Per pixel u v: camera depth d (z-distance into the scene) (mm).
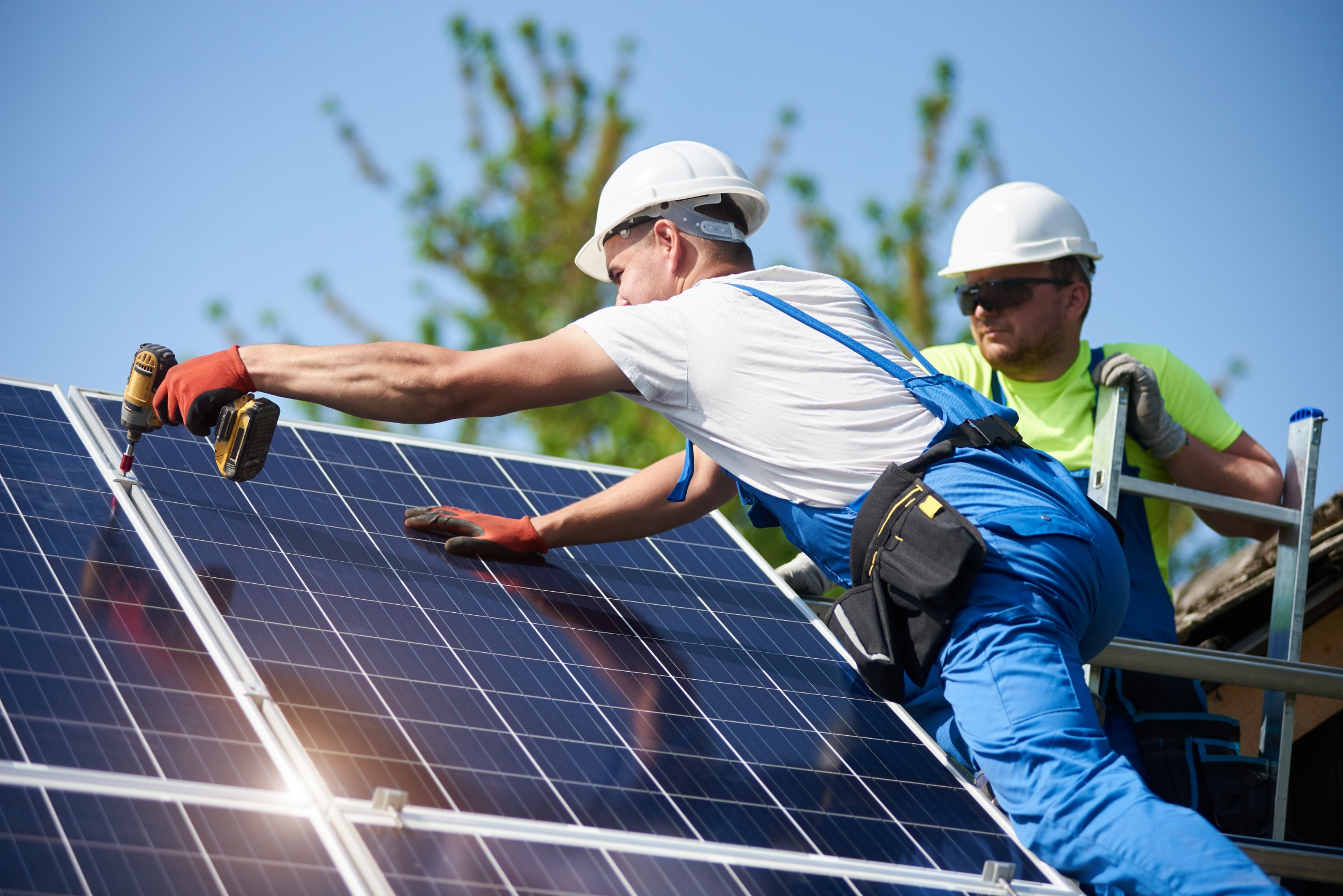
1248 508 5625
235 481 4086
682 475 4770
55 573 3514
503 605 4227
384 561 4254
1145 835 3404
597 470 5668
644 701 3881
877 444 4230
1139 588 5770
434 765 3232
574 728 3621
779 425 4242
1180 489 5582
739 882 3162
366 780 3076
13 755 2766
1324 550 6699
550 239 24156
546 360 4168
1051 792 3596
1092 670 5188
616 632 4297
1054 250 6301
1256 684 5000
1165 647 4918
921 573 3912
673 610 4605
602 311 4336
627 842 3170
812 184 23781
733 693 4113
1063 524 4023
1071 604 3975
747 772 3678
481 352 4160
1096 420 5934
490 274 23406
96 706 3016
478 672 3744
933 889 3361
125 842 2625
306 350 4109
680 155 4840
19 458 4105
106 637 3293
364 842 2840
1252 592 6996
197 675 3268
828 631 4797
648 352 4230
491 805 3152
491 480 5250
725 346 4254
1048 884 3553
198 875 2611
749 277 4461
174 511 4105
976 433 4188
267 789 2932
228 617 3562
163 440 4605
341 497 4668
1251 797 5180
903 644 4051
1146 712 5441
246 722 3143
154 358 4152
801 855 3344
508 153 24375
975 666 3854
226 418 3994
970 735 3822
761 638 4602
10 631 3180
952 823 3732
